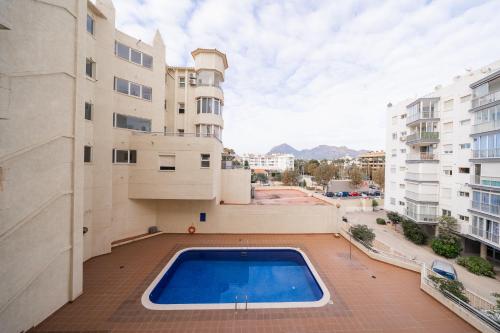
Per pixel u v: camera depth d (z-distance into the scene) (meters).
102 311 7.51
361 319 7.38
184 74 19.83
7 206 5.79
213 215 16.88
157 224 16.62
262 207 17.17
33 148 6.47
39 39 6.64
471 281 13.75
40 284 6.75
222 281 10.75
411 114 23.80
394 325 7.11
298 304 8.11
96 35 11.54
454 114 19.92
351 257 12.82
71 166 7.91
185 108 19.50
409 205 23.39
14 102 5.97
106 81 11.98
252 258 13.59
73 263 8.01
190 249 13.57
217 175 17.02
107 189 12.35
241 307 7.88
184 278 11.03
